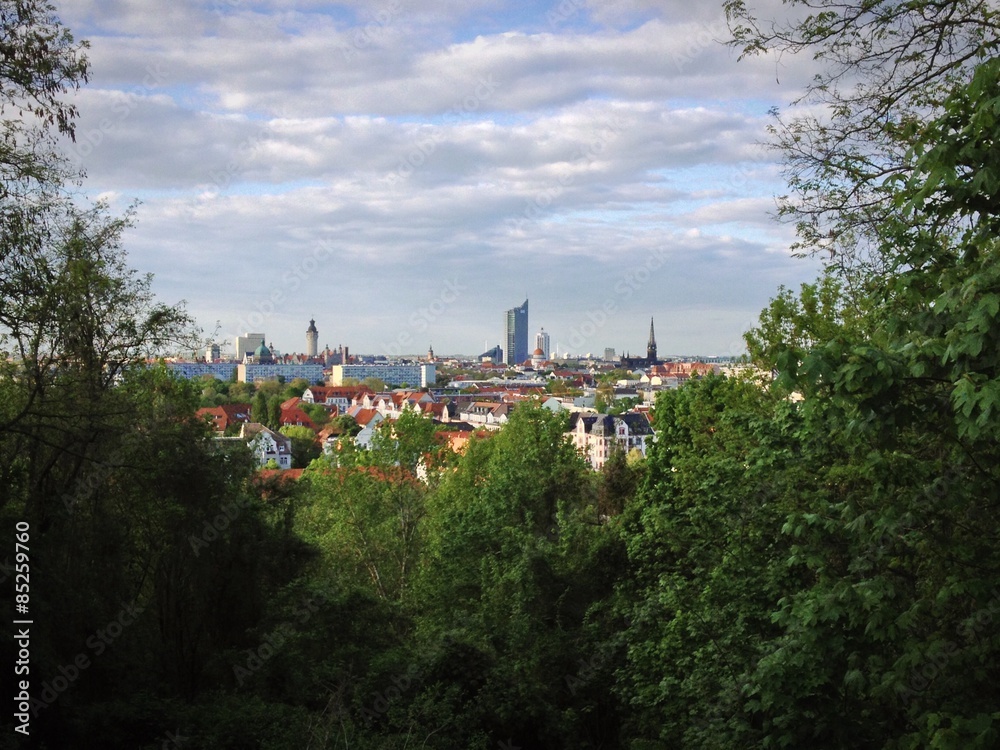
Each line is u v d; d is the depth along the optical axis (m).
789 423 14.88
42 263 18.28
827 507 11.48
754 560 16.50
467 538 34.72
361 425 160.00
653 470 32.03
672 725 18.61
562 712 25.62
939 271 9.17
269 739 19.97
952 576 9.48
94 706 20.61
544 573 30.50
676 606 18.34
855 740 10.47
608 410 197.25
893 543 10.39
